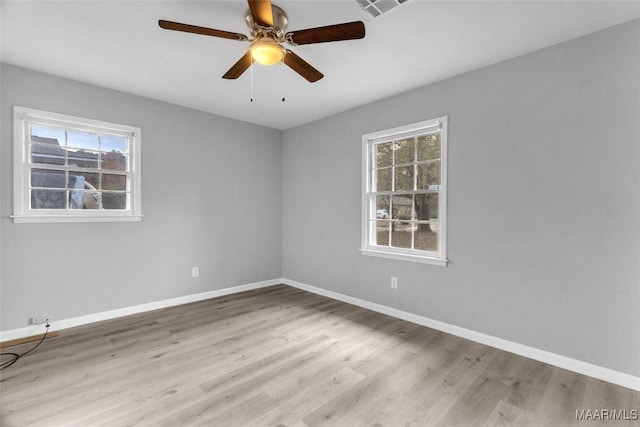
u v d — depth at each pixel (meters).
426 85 2.98
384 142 3.40
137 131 3.28
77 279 2.95
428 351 2.46
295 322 3.08
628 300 1.98
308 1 1.81
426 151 3.08
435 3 1.82
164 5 1.87
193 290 3.75
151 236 3.41
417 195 3.15
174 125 3.56
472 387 1.97
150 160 3.39
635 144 1.95
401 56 2.44
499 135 2.52
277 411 1.73
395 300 3.25
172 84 3.02
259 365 2.23
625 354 1.99
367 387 1.96
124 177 3.27
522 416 1.71
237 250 4.17
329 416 1.69
